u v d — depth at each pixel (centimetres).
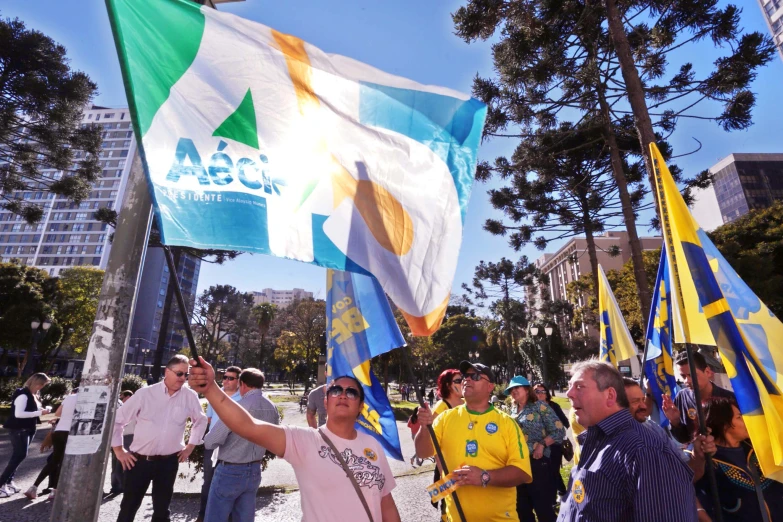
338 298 322
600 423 214
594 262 1741
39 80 2152
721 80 1005
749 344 303
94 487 204
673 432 363
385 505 241
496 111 1207
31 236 10269
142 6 222
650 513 180
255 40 250
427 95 292
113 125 11012
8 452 1053
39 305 2972
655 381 403
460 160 290
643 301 955
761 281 2606
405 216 268
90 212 10300
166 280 9625
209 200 216
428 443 333
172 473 423
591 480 203
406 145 279
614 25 897
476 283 4125
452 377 438
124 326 222
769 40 974
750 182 8000
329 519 214
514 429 306
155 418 418
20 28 2131
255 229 224
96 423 208
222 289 7281
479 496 293
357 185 260
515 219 1819
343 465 225
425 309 257
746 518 270
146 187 238
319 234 242
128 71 206
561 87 1209
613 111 1127
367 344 308
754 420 268
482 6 1010
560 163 1552
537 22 1027
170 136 216
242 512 413
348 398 240
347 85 274
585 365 232
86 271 4434
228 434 412
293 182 243
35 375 709
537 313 5706
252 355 7550
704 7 998
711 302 291
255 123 240
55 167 2466
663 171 314
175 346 9862
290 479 813
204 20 239
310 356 4266
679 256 301
